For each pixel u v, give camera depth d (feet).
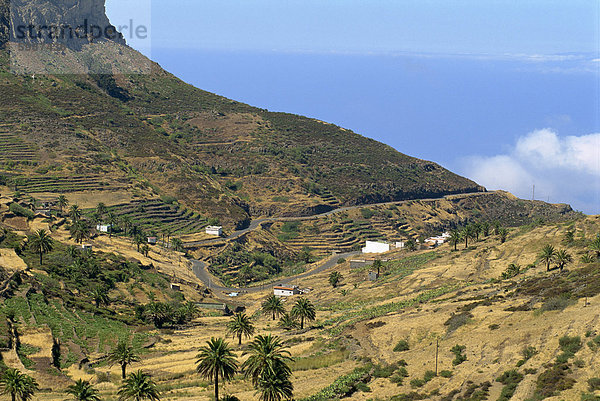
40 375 608.60
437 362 586.86
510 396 477.77
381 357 635.25
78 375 638.53
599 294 624.59
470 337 622.95
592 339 524.93
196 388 584.81
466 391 504.43
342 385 555.28
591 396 443.73
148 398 526.16
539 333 578.25
